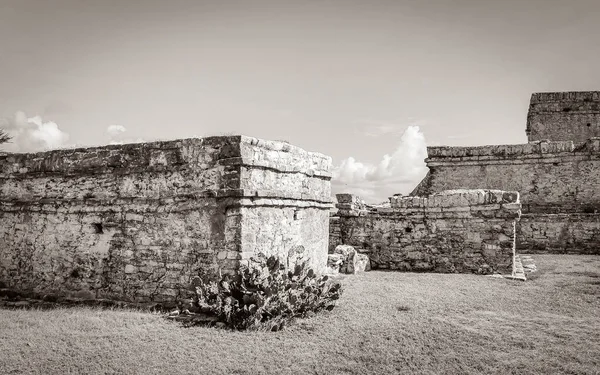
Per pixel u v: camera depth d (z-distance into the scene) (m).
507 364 6.49
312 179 12.16
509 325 8.31
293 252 10.19
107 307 10.10
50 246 11.49
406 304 9.93
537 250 19.97
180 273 9.77
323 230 13.16
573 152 22.58
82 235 11.11
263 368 6.44
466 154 24.67
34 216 11.83
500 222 14.42
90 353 6.97
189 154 9.88
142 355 6.87
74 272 11.08
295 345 7.32
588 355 6.79
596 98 27.05
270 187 10.15
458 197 15.01
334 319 8.76
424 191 25.44
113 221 10.71
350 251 15.02
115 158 10.77
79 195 11.21
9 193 12.26
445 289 11.65
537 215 20.17
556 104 27.61
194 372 6.30
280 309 8.36
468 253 14.79
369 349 7.11
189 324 8.45
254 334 7.82
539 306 9.69
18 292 11.71
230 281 8.83
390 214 16.19
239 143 9.31
